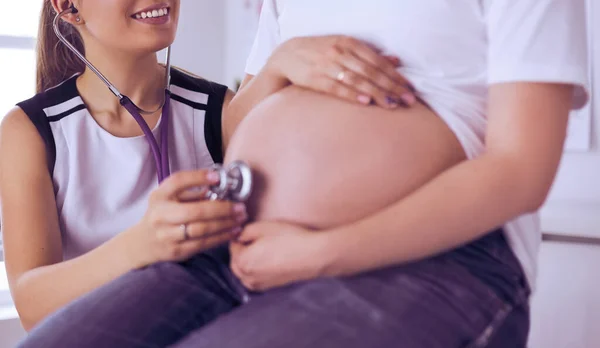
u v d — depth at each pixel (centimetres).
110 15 115
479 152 77
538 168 69
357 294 68
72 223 121
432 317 67
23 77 249
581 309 145
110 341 79
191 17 302
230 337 67
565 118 72
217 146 131
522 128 70
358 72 80
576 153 178
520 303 77
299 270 70
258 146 83
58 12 121
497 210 69
